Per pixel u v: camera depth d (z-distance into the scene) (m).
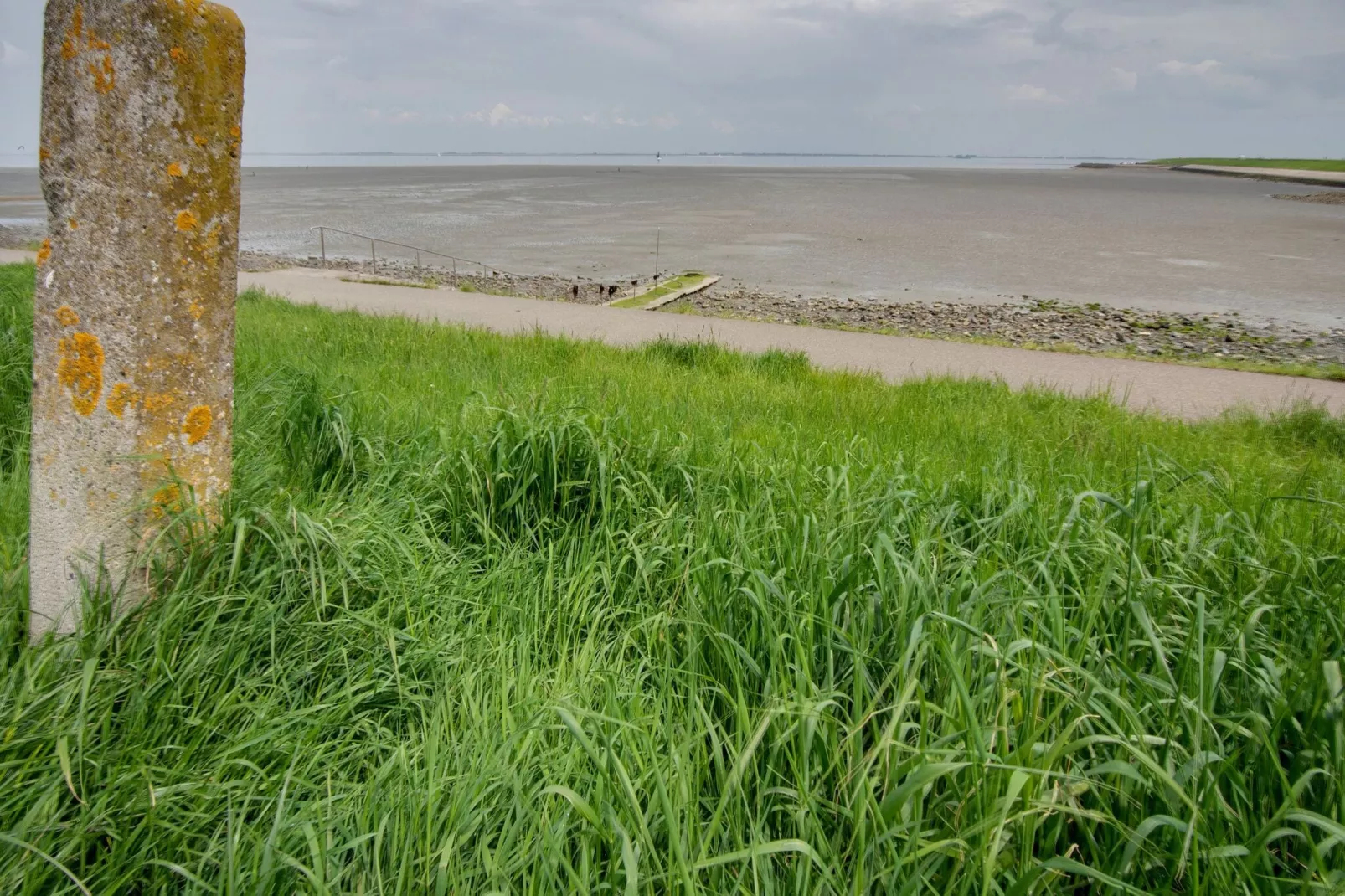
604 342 12.91
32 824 1.96
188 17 2.65
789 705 2.20
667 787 2.09
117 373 2.66
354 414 4.89
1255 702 2.31
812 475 4.33
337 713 2.47
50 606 2.73
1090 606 2.66
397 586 3.12
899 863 1.79
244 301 15.30
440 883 1.78
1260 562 3.30
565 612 3.18
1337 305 27.09
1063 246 47.47
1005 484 4.18
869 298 27.05
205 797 2.09
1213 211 81.75
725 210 77.12
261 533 2.94
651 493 3.99
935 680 2.47
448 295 20.19
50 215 2.64
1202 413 10.15
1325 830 1.95
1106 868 1.99
